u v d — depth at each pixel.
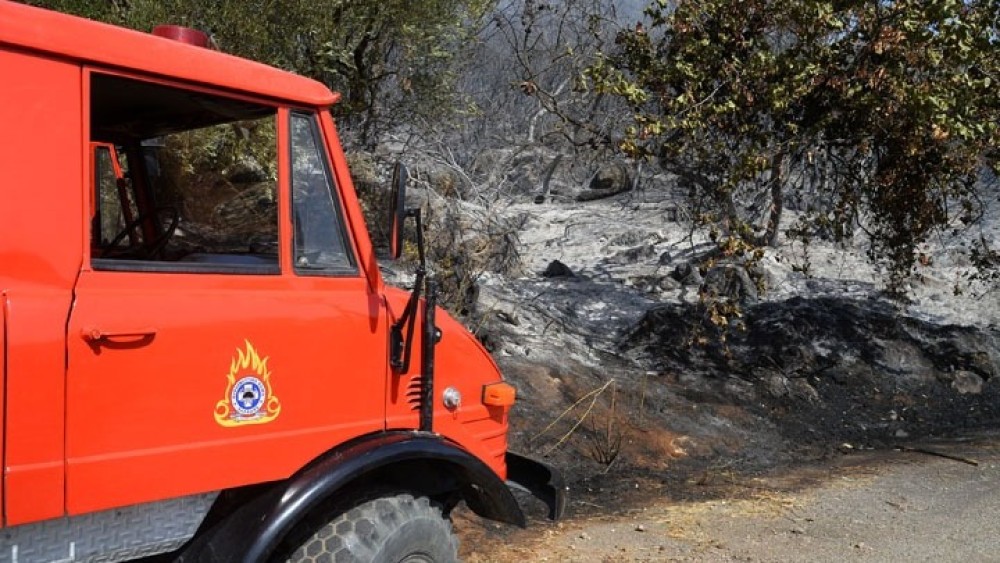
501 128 13.38
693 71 7.59
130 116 3.12
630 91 7.33
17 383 2.42
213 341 2.78
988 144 7.69
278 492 2.94
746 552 5.48
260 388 2.89
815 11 6.95
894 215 9.05
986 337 10.76
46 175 2.52
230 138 3.25
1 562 2.47
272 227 3.05
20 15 2.48
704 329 9.73
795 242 13.28
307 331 3.01
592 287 11.69
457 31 8.38
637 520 6.09
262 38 7.08
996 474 7.30
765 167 7.54
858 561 5.37
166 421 2.68
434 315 3.39
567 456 7.21
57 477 2.48
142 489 2.63
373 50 8.19
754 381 9.26
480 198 10.45
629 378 8.82
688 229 14.30
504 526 5.80
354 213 3.22
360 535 3.09
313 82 3.15
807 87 7.38
